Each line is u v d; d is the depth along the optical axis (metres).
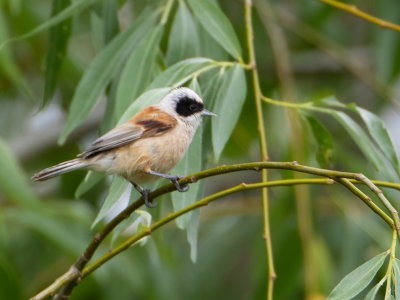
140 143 8.04
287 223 11.45
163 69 9.29
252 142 14.09
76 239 11.68
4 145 10.25
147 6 9.74
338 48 13.85
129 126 8.12
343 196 11.78
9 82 14.66
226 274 13.60
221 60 9.73
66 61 13.12
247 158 14.66
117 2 9.94
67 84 14.01
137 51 8.70
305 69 16.38
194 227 8.08
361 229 11.41
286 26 13.56
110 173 8.04
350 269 11.20
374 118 8.26
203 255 13.73
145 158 8.02
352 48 16.42
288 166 6.35
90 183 8.27
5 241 11.39
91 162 7.87
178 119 8.40
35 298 7.00
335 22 15.20
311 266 10.29
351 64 13.48
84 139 15.14
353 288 6.02
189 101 8.44
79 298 12.12
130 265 12.29
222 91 8.27
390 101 12.91
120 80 8.55
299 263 11.32
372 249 11.34
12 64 11.22
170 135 8.22
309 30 13.53
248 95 13.32
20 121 15.33
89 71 9.05
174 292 12.78
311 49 15.15
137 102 7.69
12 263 11.83
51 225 11.45
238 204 14.24
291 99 11.93
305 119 8.82
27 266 12.94
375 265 6.06
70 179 13.49
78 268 7.20
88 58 14.74
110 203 7.92
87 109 8.88
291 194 11.51
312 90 16.47
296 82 16.41
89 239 11.96
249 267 13.58
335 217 12.76
